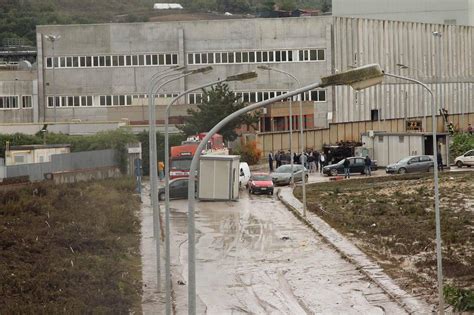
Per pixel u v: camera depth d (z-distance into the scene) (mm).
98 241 82250
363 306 61938
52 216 97062
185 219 109062
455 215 102000
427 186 138000
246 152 183625
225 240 92188
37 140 164375
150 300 63750
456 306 58875
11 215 98375
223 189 128250
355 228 96812
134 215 109062
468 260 73875
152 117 73312
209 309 61812
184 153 143500
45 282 63062
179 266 77250
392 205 115312
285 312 60875
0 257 71938
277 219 108500
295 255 82750
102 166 158625
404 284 67312
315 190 140125
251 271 75312
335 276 72438
